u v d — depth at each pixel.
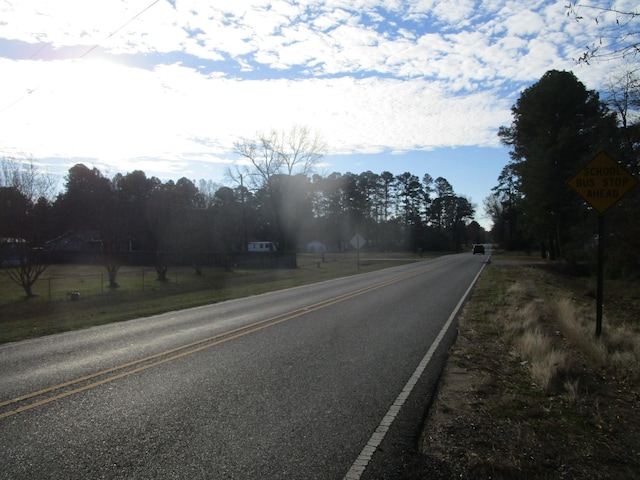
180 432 4.61
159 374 6.71
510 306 14.52
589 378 6.50
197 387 6.08
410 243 110.81
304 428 4.73
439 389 6.09
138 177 80.25
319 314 12.88
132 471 3.83
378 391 5.96
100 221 31.55
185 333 10.11
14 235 22.89
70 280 32.25
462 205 121.25
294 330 10.35
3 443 4.35
